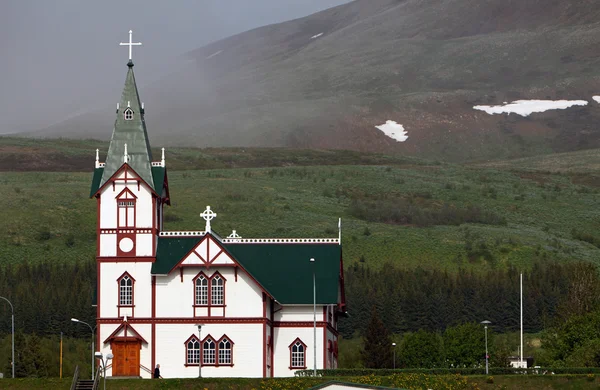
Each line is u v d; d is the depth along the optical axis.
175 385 142.38
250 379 143.38
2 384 142.50
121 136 161.25
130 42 165.00
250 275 156.25
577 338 188.75
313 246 167.00
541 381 145.62
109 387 141.75
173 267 156.00
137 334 156.00
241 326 156.38
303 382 142.12
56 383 143.62
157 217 161.12
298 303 158.88
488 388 143.88
